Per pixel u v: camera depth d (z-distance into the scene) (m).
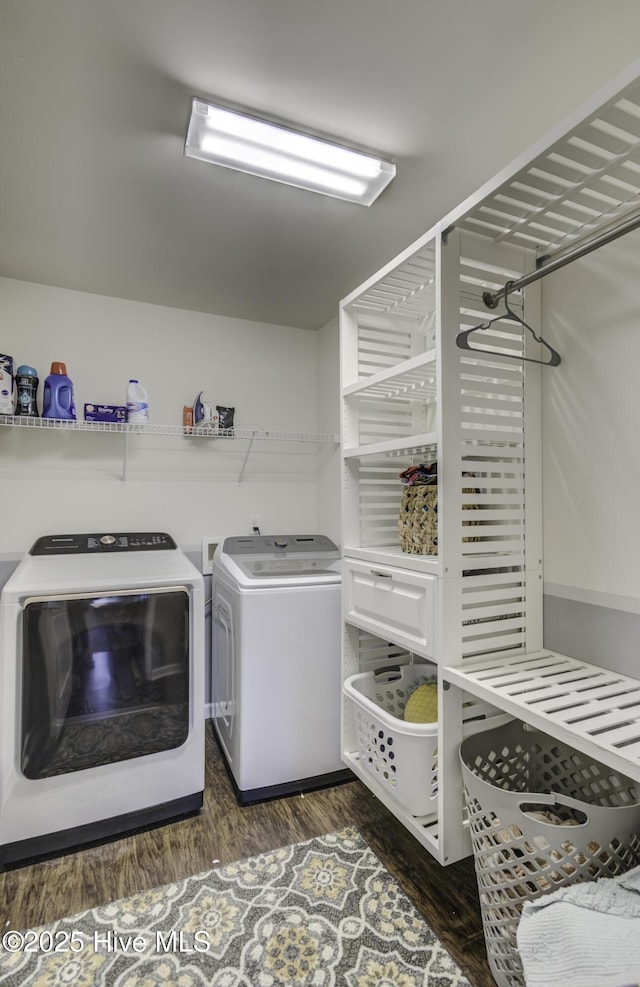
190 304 2.62
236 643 2.02
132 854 1.66
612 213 1.27
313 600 2.05
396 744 1.48
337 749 2.09
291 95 1.24
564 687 1.23
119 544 2.34
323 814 1.88
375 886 1.50
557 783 1.47
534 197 1.19
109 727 1.75
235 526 2.81
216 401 2.76
